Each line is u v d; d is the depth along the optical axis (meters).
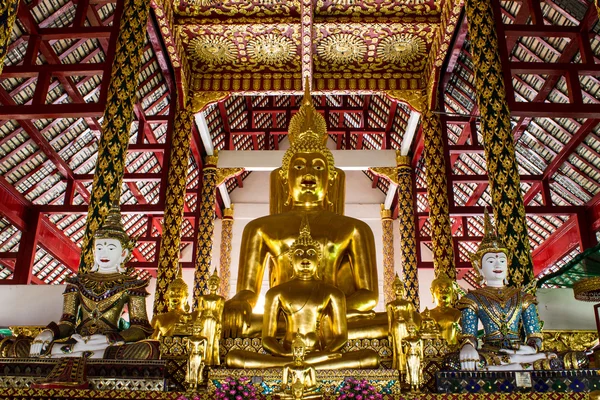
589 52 11.19
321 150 8.06
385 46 13.80
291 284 5.60
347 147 19.27
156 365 4.67
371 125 21.42
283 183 8.28
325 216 7.29
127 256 5.59
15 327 9.77
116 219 5.66
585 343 8.48
